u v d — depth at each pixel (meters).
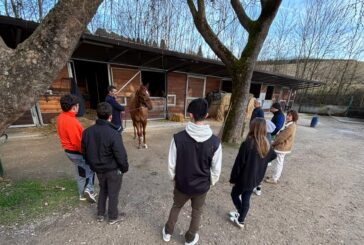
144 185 3.35
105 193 2.29
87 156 2.06
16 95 2.21
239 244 2.20
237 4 5.73
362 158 6.12
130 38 11.63
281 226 2.57
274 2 4.83
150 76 10.58
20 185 2.89
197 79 10.53
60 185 3.02
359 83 19.94
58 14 2.13
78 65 9.53
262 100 14.59
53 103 6.30
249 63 5.54
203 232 2.34
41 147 4.66
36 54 2.17
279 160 3.66
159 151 5.13
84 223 2.31
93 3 2.27
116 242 2.08
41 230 2.16
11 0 7.69
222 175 4.00
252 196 3.28
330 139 8.64
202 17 5.49
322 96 21.08
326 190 3.73
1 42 2.26
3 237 2.02
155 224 2.40
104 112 2.03
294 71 23.06
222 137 6.26
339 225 2.69
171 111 9.73
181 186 1.80
